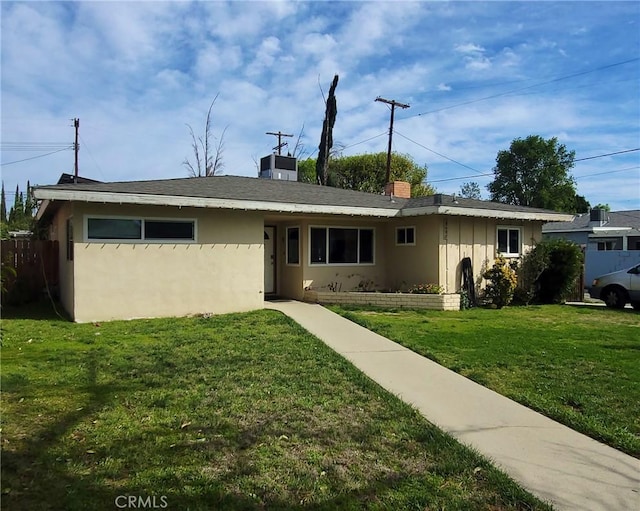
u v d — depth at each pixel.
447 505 3.22
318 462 3.76
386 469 3.70
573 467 3.84
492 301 14.09
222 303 11.27
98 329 8.87
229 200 10.88
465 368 6.64
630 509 3.22
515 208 15.05
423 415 4.91
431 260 13.61
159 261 10.55
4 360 6.42
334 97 29.23
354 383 5.77
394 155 35.41
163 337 8.13
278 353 7.09
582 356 7.38
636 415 4.95
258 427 4.37
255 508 3.09
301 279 13.55
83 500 3.08
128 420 4.42
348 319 10.28
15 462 3.56
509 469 3.79
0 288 9.66
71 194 9.24
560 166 44.97
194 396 5.12
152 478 3.40
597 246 27.05
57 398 4.95
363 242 14.66
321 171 29.36
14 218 32.62
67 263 11.01
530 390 5.73
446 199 13.58
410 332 9.11
